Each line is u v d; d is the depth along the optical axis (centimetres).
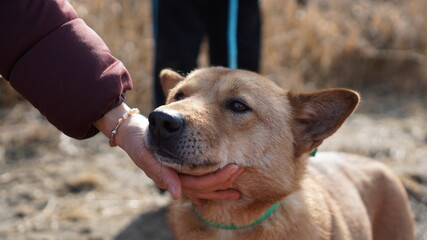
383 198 370
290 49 859
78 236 414
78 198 478
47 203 464
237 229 287
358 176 362
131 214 455
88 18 743
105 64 231
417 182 533
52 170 527
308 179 321
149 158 229
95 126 241
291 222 283
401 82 872
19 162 541
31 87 227
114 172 536
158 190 494
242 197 279
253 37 467
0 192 477
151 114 235
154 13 462
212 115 264
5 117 646
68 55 227
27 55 228
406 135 663
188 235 295
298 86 788
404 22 947
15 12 227
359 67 872
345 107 283
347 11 995
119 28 782
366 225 340
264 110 284
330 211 310
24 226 425
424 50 912
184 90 298
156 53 465
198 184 253
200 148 246
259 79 299
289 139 293
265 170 278
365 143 626
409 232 369
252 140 276
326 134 292
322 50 862
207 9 469
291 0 918
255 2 456
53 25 232
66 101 224
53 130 611
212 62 493
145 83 695
